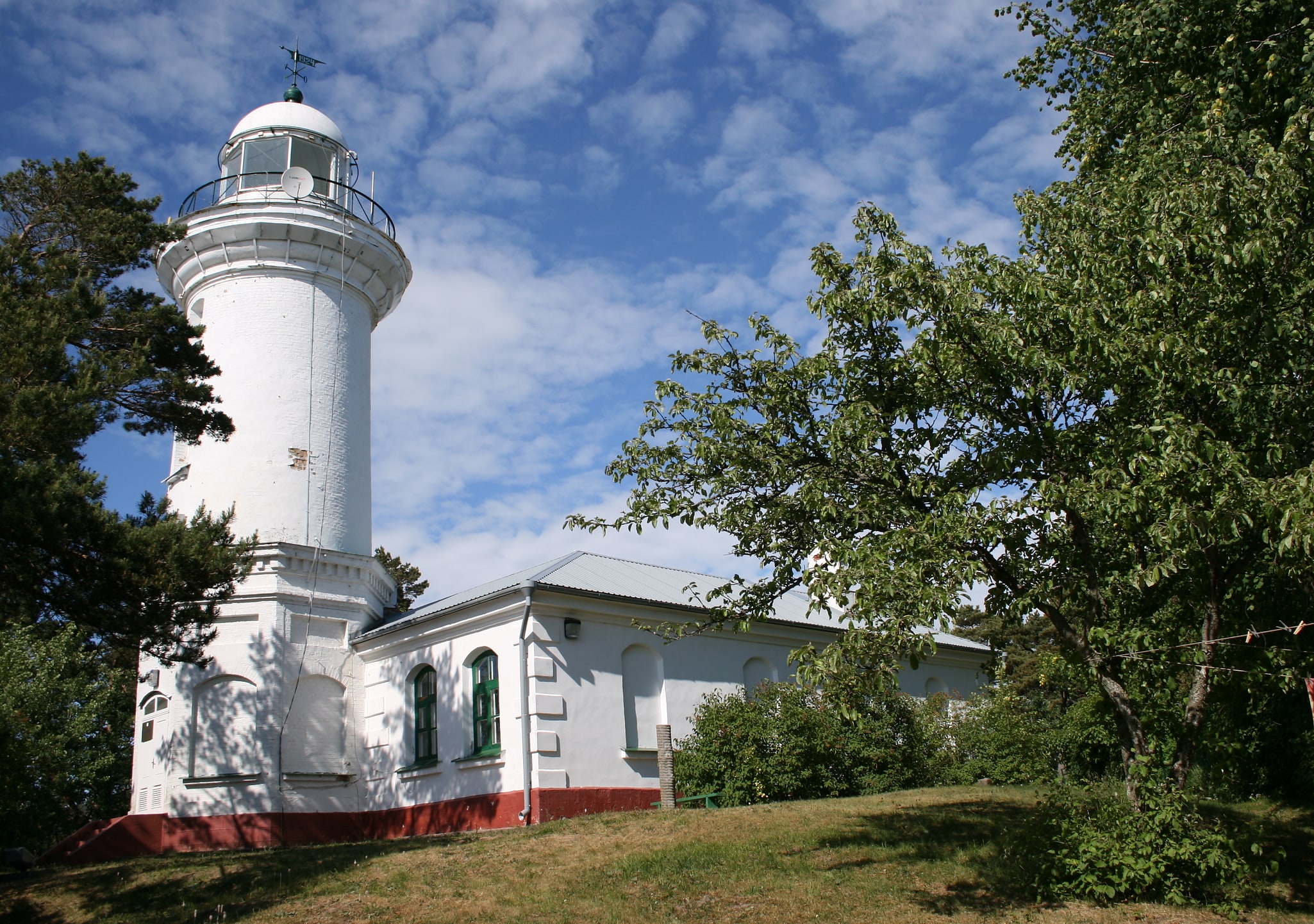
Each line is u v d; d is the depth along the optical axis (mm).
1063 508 10852
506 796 19141
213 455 23031
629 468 12359
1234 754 18109
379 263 25797
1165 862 10406
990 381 11227
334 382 24547
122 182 17531
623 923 10781
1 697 22297
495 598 20016
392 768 21625
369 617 23844
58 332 14062
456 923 11156
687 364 12414
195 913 12391
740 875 12242
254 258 24453
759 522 12234
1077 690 23438
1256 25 14859
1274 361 11172
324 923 11484
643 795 20453
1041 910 10508
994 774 23016
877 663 10195
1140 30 15648
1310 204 10969
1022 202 12352
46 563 13930
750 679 24203
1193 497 10172
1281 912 10438
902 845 13375
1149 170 12781
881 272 11391
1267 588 12156
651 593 22953
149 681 21938
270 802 20656
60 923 12961
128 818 20047
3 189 16656
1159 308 10836
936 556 10094
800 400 12070
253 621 21750
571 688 20000
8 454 13414
